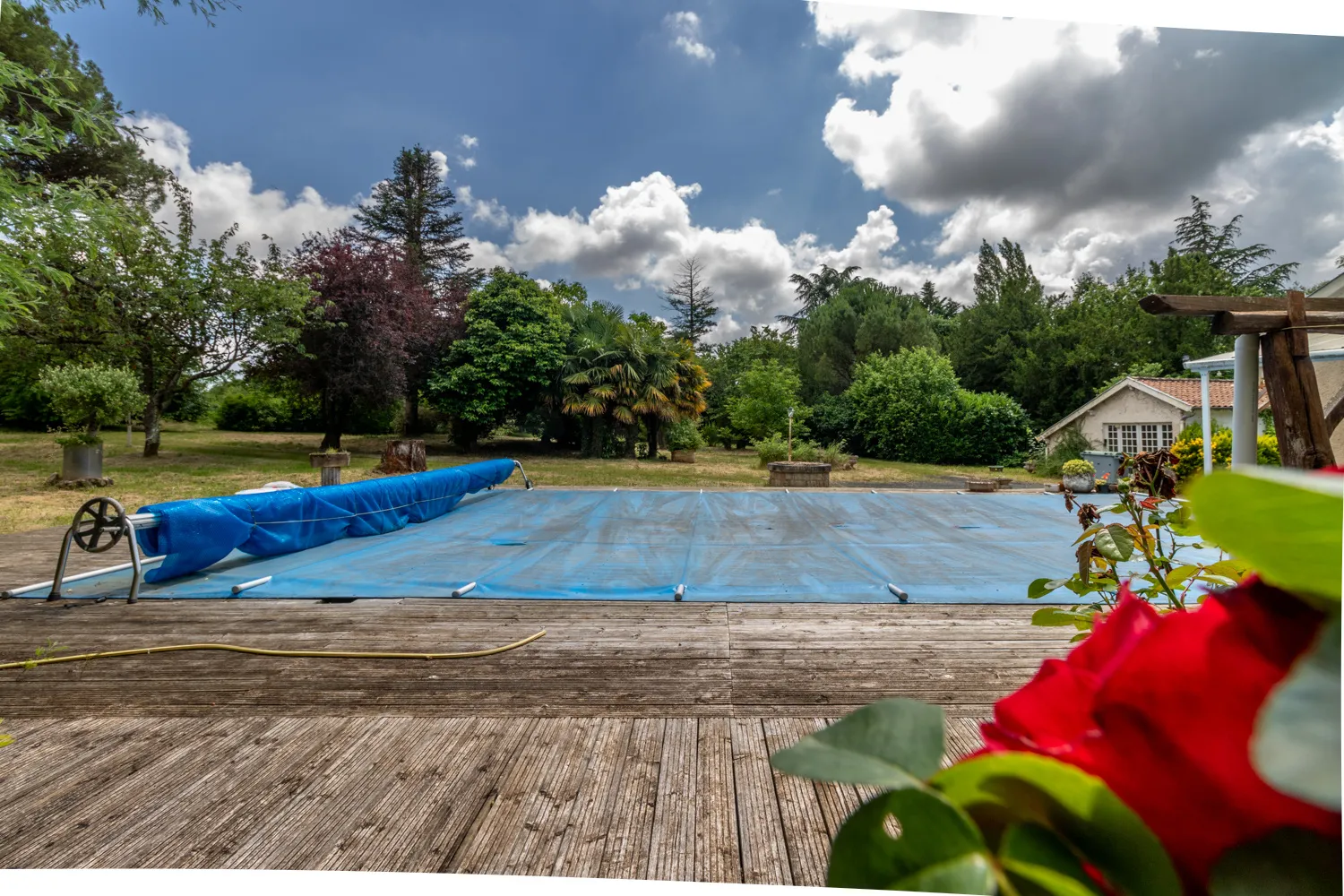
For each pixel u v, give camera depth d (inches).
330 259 690.2
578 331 852.0
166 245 572.7
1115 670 9.6
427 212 1181.7
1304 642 7.9
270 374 710.5
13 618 146.3
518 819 72.8
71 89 268.2
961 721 96.0
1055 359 990.4
